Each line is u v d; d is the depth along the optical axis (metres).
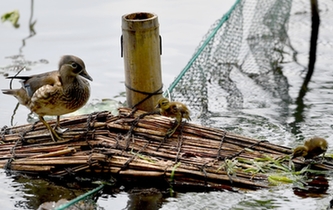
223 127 13.53
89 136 11.77
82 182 11.20
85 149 11.66
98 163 11.14
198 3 19.91
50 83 11.43
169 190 10.89
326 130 13.31
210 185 10.90
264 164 11.20
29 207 10.60
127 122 11.95
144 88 12.34
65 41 17.72
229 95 15.02
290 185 10.86
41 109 11.59
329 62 16.52
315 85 15.41
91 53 17.05
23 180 11.31
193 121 13.80
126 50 12.22
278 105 14.52
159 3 19.94
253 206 10.38
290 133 13.23
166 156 11.30
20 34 18.19
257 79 15.81
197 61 14.57
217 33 16.02
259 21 17.47
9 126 13.56
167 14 19.12
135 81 12.30
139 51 12.07
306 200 10.48
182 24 18.47
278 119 13.87
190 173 10.90
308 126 13.52
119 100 14.73
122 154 11.31
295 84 15.49
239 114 14.14
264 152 11.52
